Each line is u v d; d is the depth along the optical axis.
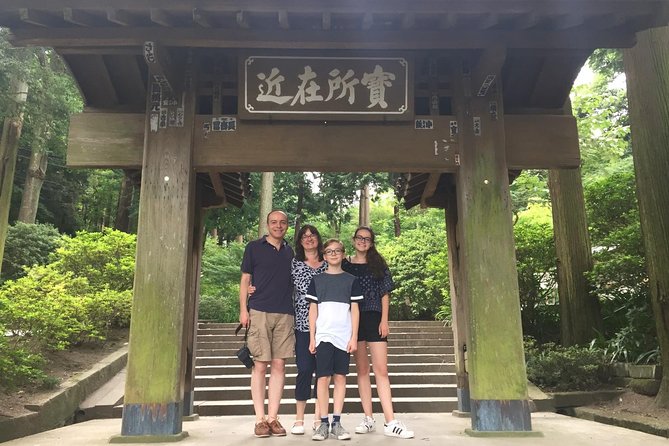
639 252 6.89
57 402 5.29
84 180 19.73
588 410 5.77
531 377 6.53
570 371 6.41
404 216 21.83
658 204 5.38
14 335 6.13
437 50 4.12
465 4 3.21
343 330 3.72
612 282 7.19
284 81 4.04
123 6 3.18
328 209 13.86
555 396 6.13
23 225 13.88
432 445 3.45
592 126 9.83
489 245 3.93
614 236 7.11
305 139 4.04
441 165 4.06
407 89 4.07
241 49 4.05
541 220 10.03
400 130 4.08
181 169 3.93
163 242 3.84
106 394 6.23
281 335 3.89
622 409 5.67
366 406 4.06
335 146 4.04
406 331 9.74
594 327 7.61
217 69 4.21
